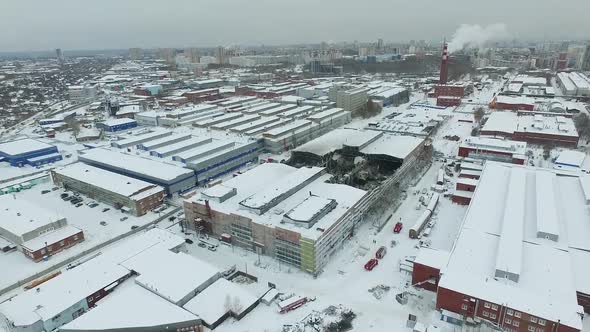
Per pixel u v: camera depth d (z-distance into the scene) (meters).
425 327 69.25
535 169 122.38
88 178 132.00
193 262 84.75
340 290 81.88
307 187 113.94
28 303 73.25
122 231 108.19
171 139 168.25
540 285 70.56
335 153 149.00
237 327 71.25
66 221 105.44
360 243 100.06
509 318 66.69
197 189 137.00
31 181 140.88
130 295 74.19
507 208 95.69
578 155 149.38
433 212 113.50
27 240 97.31
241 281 85.38
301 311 75.62
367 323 72.31
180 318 67.56
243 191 112.75
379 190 119.19
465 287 70.44
